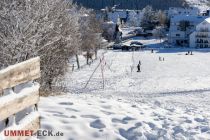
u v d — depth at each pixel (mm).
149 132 8789
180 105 19906
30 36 16391
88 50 77438
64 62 22766
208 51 117188
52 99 10562
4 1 17703
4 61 15773
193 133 9242
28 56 16141
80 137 7961
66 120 8625
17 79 6441
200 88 41875
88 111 9688
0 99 5871
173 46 140125
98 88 41500
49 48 19266
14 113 6336
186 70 66812
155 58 91875
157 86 44562
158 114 11195
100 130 8414
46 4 17594
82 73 61062
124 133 8617
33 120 7125
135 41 146500
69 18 23453
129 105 12047
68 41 22562
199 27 135875
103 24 151625
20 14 16656
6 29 16500
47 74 20516
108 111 10148
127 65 75812
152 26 175125
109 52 108188
